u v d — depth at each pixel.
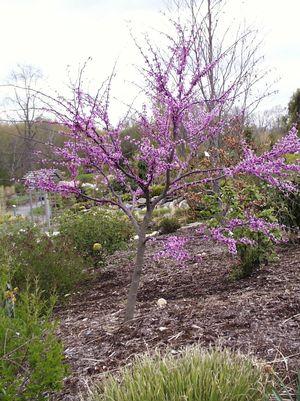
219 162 7.72
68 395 3.06
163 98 3.92
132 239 9.90
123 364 3.37
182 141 3.97
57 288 5.69
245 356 2.89
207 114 4.38
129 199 14.11
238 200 5.59
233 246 4.04
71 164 4.20
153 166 4.03
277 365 2.98
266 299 4.27
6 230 7.88
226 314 3.98
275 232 5.46
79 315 5.15
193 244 8.41
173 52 4.02
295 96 22.20
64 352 3.79
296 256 6.04
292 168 3.74
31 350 2.51
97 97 3.84
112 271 7.71
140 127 4.33
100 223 8.22
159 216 14.24
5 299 3.20
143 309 4.69
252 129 14.48
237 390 2.41
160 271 6.93
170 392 2.38
